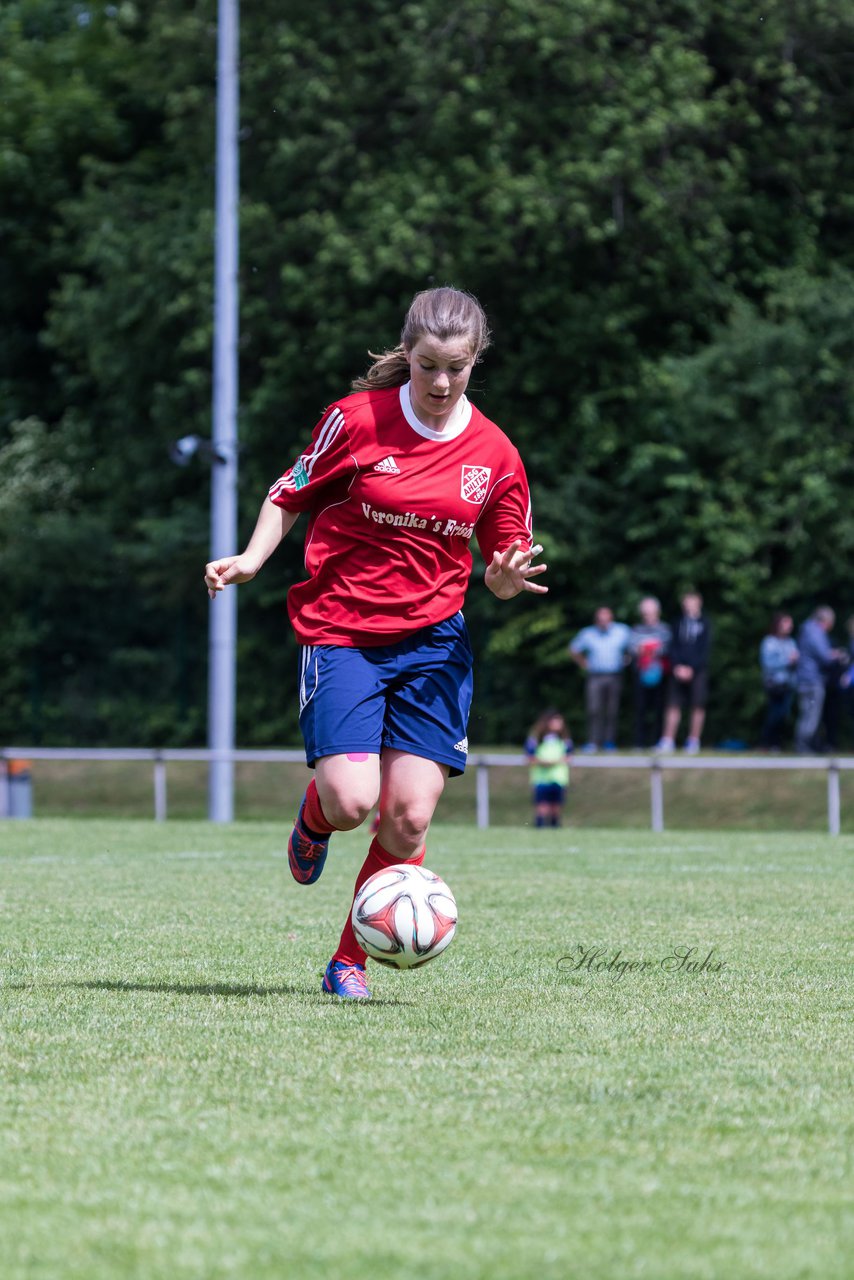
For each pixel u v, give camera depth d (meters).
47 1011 14.59
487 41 73.31
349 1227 8.23
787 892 27.48
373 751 14.62
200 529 83.31
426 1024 13.98
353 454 14.58
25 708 88.94
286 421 78.62
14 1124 10.34
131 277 80.31
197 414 80.69
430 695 14.96
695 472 74.62
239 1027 13.77
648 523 76.25
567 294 74.25
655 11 74.62
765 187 79.75
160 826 50.16
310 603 15.05
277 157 75.25
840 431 72.94
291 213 77.25
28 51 99.06
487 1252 7.82
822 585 73.69
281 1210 8.52
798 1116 10.64
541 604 77.75
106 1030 13.60
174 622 87.31
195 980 16.75
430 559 14.84
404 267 70.94
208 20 78.44
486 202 70.50
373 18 77.00
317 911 23.95
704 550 76.06
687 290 77.06
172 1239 8.04
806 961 18.47
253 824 51.78
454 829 52.41
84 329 84.00
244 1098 11.06
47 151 94.56
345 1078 11.70
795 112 77.38
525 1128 10.24
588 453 76.31
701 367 72.81
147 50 83.12
